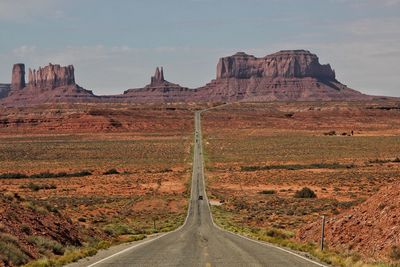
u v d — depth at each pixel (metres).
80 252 23.78
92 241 30.56
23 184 103.75
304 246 26.86
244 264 20.95
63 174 121.69
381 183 93.50
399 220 23.23
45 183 105.56
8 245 19.97
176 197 86.19
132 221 59.47
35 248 22.50
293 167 126.88
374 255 22.08
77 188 97.62
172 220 59.97
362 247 23.88
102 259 22.67
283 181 103.44
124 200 80.94
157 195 88.88
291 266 20.50
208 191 93.38
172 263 21.23
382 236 23.16
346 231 26.42
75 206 71.12
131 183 106.25
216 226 52.50
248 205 74.25
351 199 76.19
